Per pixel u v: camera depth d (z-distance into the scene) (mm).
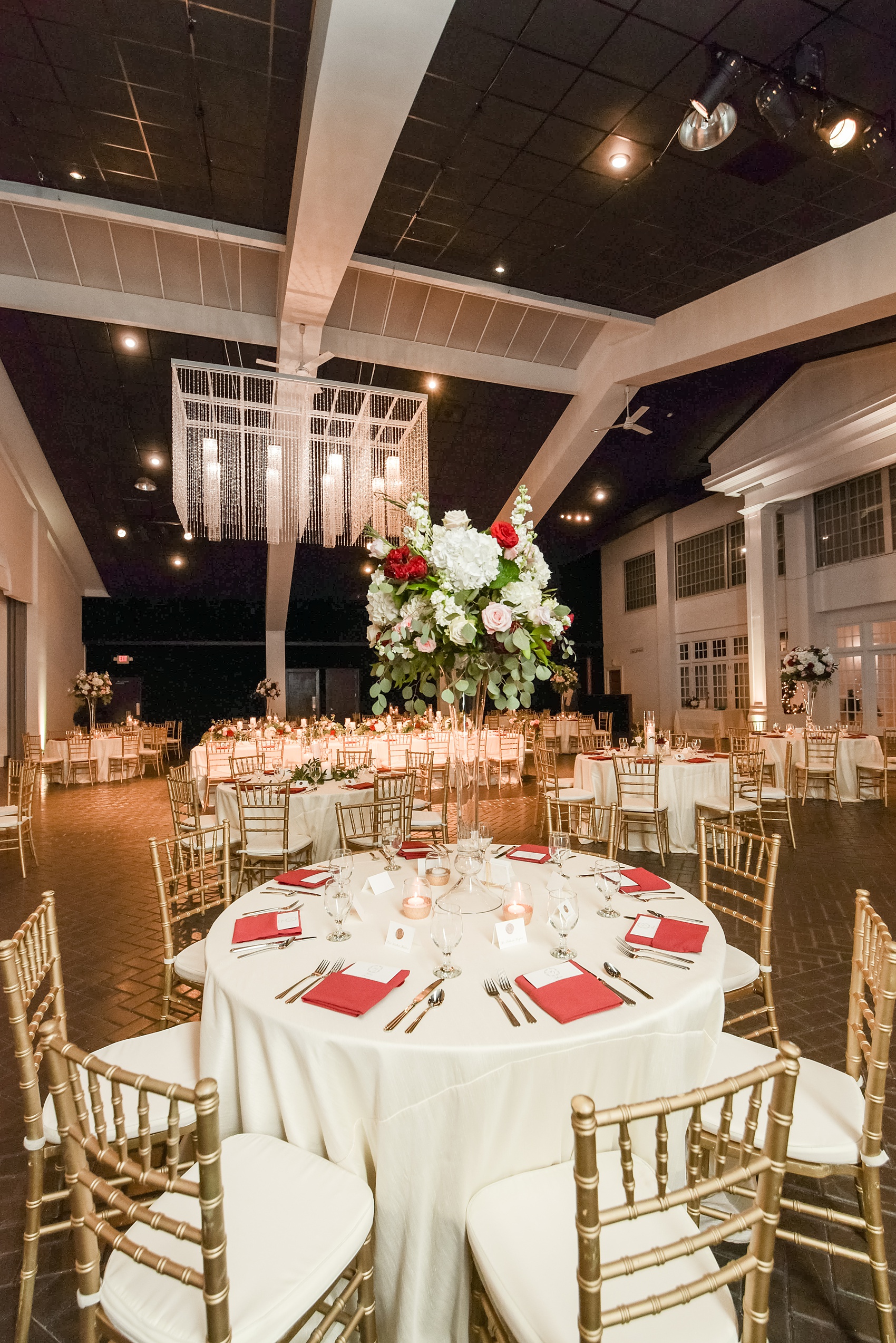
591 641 20781
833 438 10070
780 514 12758
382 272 7695
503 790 9664
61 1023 1957
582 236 7105
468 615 2357
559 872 2430
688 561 16625
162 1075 1845
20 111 5379
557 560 19734
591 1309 961
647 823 5879
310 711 19719
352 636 19219
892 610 10477
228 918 2240
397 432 10000
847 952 3676
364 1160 1516
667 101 5207
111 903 4785
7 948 1611
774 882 2383
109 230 7590
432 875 2537
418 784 6918
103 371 9352
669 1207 1013
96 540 14234
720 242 7168
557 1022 1520
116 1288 1271
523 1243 1315
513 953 1912
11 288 8000
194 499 11664
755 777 6246
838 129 5117
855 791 8305
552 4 4352
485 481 12711
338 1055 1482
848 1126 1648
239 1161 1523
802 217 6691
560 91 5113
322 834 5012
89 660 17719
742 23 4496
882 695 10703
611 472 13008
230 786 5176
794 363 10320
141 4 4410
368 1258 1435
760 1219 1108
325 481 9570
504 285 8125
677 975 1757
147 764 13461
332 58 4078
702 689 16188
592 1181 946
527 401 10828
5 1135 2344
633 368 9438
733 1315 1193
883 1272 1564
